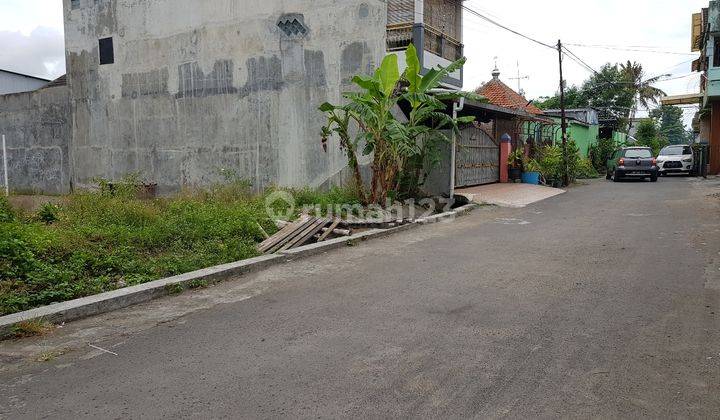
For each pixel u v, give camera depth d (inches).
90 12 719.7
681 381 138.8
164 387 142.6
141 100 688.4
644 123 1769.2
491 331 177.9
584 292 221.0
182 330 190.2
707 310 193.9
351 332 180.7
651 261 274.2
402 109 527.5
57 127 770.2
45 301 221.9
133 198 503.2
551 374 144.2
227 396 135.9
